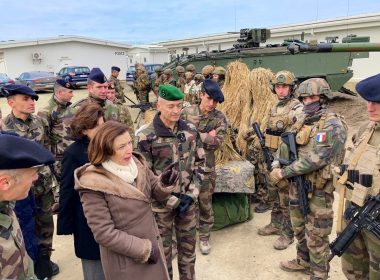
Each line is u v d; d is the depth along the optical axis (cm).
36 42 3095
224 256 387
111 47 3478
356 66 1983
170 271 294
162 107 265
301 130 303
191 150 284
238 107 544
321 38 2178
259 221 469
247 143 507
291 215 331
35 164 152
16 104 332
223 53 1079
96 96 377
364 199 225
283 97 379
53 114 370
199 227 400
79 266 378
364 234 238
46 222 344
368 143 236
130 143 204
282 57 1091
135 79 1368
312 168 284
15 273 147
